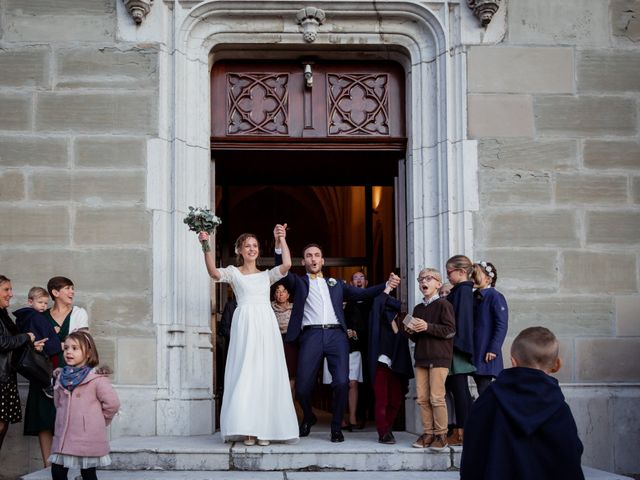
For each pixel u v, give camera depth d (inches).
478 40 277.3
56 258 264.5
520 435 117.0
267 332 230.7
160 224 267.0
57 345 238.2
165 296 265.3
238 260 245.9
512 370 122.3
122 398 256.8
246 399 222.4
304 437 251.1
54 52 272.2
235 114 289.4
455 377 227.5
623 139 275.4
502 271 269.3
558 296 268.7
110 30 273.6
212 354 273.9
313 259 251.4
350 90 292.8
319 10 276.7
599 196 273.3
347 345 247.0
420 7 278.2
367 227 355.6
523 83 276.4
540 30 278.5
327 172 326.3
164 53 274.5
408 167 287.3
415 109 282.5
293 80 292.4
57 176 267.6
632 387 264.8
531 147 274.1
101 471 215.8
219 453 217.9
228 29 280.8
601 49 278.5
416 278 276.1
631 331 268.5
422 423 245.8
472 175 272.4
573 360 266.7
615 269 270.5
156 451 217.9
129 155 269.3
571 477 114.9
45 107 270.1
